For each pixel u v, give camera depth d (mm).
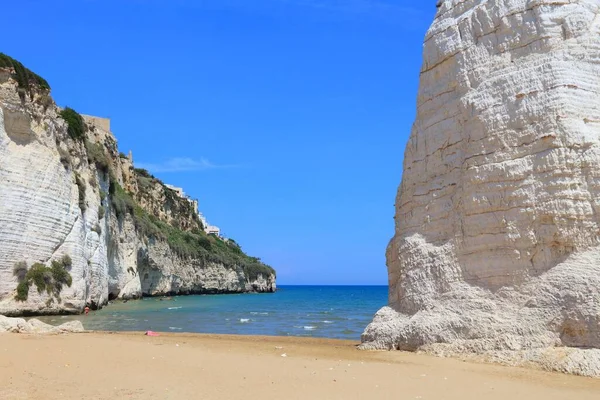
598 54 13609
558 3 14094
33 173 34281
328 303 84312
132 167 88125
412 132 16609
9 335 16344
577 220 12656
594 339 11617
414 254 15289
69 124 42656
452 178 14961
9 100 32906
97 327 28781
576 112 13133
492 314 13047
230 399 8883
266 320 40875
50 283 34000
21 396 8844
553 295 12312
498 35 14750
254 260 139250
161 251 80062
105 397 8906
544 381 10586
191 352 14141
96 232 44406
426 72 16406
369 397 9211
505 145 13664
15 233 32438
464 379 10695
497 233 13484
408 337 14414
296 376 10891
